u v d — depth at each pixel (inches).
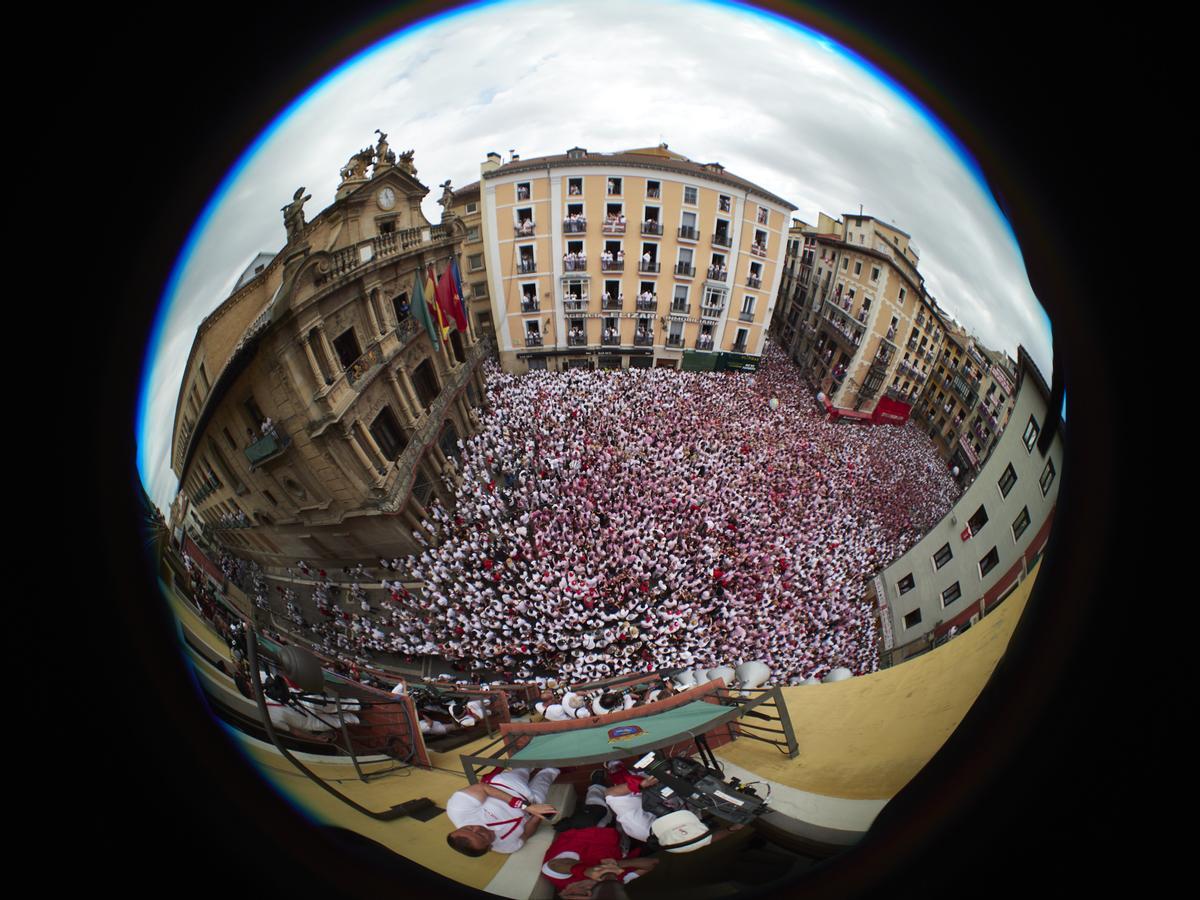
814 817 133.9
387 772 134.5
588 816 134.2
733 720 144.3
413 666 138.6
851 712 151.9
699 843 124.3
